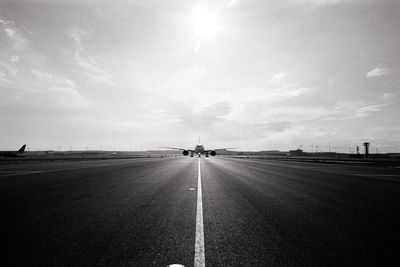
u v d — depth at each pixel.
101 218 5.49
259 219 5.52
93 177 13.96
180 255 3.52
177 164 28.33
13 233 4.43
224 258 3.42
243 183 11.86
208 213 6.04
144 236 4.33
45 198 7.79
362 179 14.09
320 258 3.45
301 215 5.89
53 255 3.49
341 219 5.54
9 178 13.28
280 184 11.59
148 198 7.91
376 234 4.50
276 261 3.34
